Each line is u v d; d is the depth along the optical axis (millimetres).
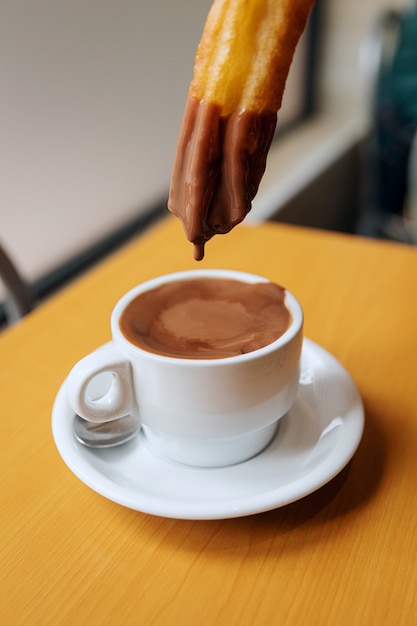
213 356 256
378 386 342
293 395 283
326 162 1250
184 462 281
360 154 1451
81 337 395
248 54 221
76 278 828
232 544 247
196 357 255
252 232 531
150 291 299
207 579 233
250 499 242
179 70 982
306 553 242
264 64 222
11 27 642
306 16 221
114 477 269
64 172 776
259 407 264
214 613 219
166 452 282
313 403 314
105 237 901
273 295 295
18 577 236
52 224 780
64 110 749
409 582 229
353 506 264
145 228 948
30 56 677
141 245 517
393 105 1183
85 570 238
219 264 480
